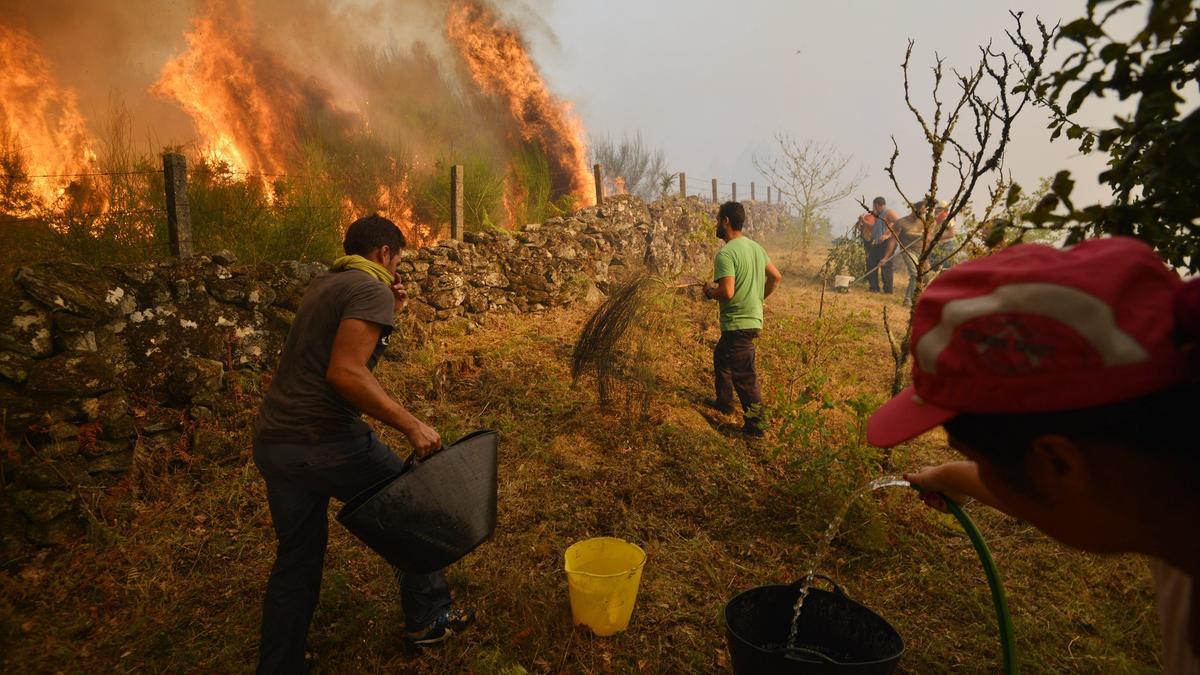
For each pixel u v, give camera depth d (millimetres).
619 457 4488
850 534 3744
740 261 4984
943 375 672
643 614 3113
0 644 2789
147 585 3197
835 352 6754
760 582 3393
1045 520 680
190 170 5742
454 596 3188
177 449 4062
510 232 7570
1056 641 3010
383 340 2627
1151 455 583
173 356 4203
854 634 2219
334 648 2877
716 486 4223
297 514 2506
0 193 5047
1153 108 1047
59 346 3703
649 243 9344
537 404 5066
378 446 2656
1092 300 570
